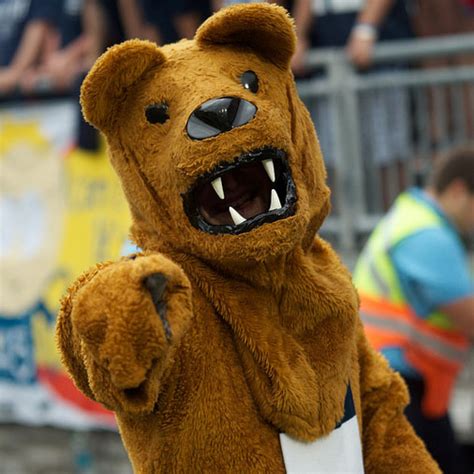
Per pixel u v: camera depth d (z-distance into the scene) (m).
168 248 5.24
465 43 12.09
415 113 12.80
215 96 5.05
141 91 5.26
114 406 4.71
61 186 13.83
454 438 10.44
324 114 12.90
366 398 5.94
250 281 5.17
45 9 14.70
